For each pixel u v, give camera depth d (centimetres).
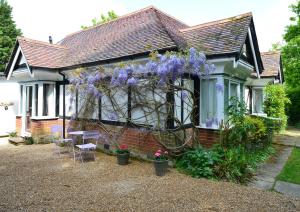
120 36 1026
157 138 724
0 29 2864
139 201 479
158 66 647
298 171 686
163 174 637
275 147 1059
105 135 916
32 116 1155
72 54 1159
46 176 637
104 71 838
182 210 442
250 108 1438
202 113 812
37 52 1108
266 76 1234
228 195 506
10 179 612
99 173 662
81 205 462
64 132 1104
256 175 646
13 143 1095
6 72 1198
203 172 619
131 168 706
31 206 457
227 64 746
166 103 696
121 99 838
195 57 645
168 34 786
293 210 440
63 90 1105
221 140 738
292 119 2000
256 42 904
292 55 1905
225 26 845
